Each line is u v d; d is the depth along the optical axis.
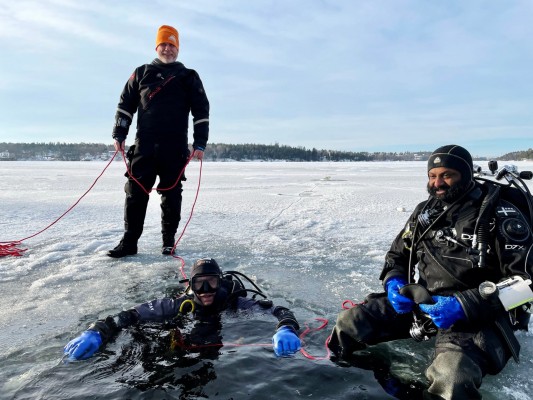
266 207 10.17
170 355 2.65
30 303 3.68
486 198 2.45
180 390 2.25
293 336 2.81
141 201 5.30
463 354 2.20
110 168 42.34
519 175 2.54
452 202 2.57
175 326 3.09
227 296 3.42
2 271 4.65
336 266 4.89
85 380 2.35
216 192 14.74
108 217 8.62
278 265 4.94
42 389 2.25
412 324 2.72
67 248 5.77
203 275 3.20
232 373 2.43
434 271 2.58
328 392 2.26
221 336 2.94
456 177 2.50
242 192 14.70
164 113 5.19
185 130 5.38
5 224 7.74
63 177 24.75
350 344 2.74
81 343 2.66
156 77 5.21
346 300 3.80
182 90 5.28
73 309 3.54
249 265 4.93
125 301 3.72
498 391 2.30
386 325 2.77
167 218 5.45
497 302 2.17
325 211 9.41
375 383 2.36
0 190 15.32
